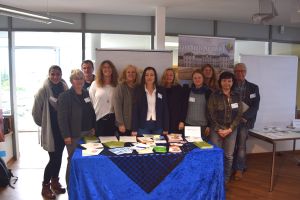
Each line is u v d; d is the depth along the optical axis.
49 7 4.41
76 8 4.49
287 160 4.62
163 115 3.08
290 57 4.46
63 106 2.79
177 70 4.02
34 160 4.58
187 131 2.90
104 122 3.12
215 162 2.48
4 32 4.70
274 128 3.96
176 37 5.24
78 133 2.85
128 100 3.03
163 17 4.38
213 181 2.50
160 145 2.58
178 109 3.23
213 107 3.24
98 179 2.23
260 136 3.53
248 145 4.74
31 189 3.42
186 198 2.43
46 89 3.17
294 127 3.99
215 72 3.78
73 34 5.10
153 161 2.31
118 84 3.10
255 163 4.45
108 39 5.05
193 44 4.05
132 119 2.99
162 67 3.86
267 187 3.52
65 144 3.02
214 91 3.31
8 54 4.66
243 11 4.65
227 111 3.23
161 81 3.50
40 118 3.22
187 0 4.02
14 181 3.67
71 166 2.22
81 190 2.21
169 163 2.35
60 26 4.81
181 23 5.20
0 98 4.14
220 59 4.18
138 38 5.13
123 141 2.69
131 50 3.76
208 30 5.34
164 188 2.36
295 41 5.88
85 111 2.89
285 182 3.69
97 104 3.13
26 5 4.26
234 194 3.31
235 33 5.51
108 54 3.71
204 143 2.64
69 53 5.62
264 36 5.68
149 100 3.03
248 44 5.64
